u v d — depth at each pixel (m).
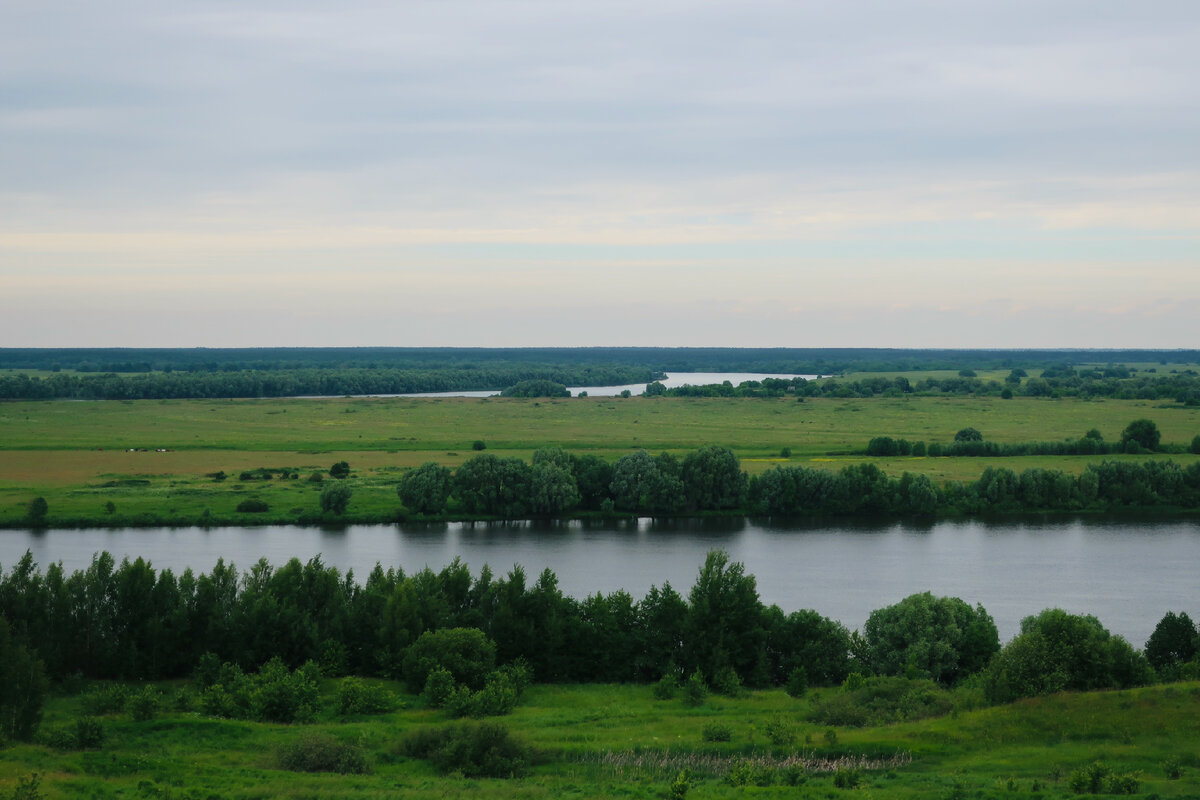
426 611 86.44
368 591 88.38
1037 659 68.00
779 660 88.25
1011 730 61.59
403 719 70.31
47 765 54.19
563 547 154.75
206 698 70.81
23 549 146.00
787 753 60.75
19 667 59.78
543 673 85.81
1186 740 57.75
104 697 69.44
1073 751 57.72
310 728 66.62
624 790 53.75
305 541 156.62
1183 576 133.25
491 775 57.88
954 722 64.62
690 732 66.81
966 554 148.75
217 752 59.94
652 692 80.88
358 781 54.41
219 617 83.00
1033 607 117.06
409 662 78.94
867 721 68.00
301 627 83.56
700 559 145.38
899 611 87.94
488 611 88.56
